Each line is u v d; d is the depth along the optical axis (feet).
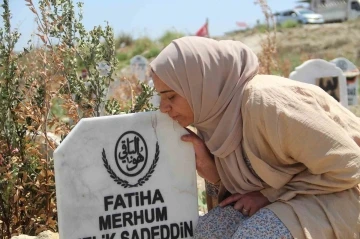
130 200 10.15
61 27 14.19
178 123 10.41
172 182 10.36
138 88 20.66
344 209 9.85
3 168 13.28
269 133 9.66
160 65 10.19
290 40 115.85
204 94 10.16
